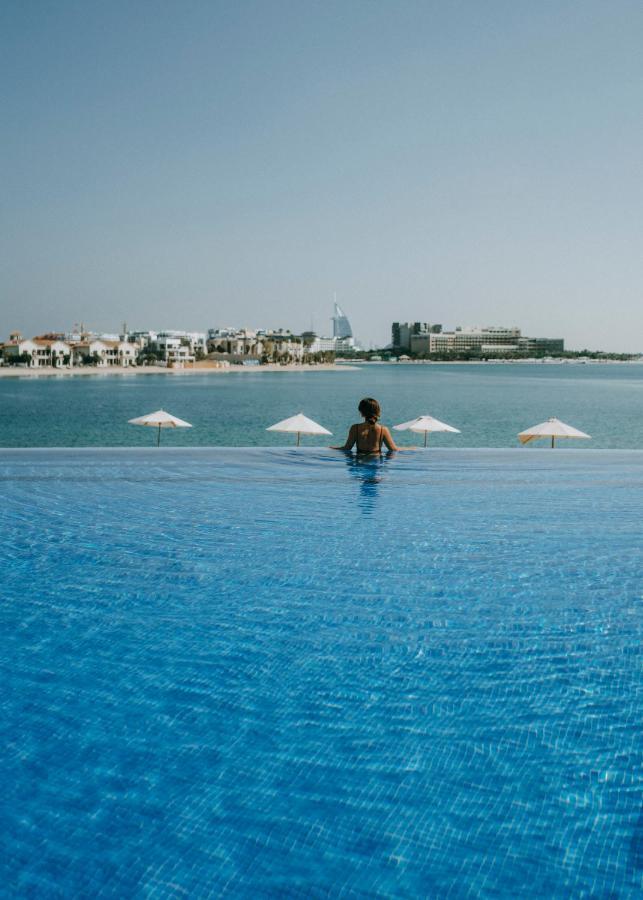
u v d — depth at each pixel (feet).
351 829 7.09
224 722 9.29
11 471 30.76
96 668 11.00
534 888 6.28
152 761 8.33
